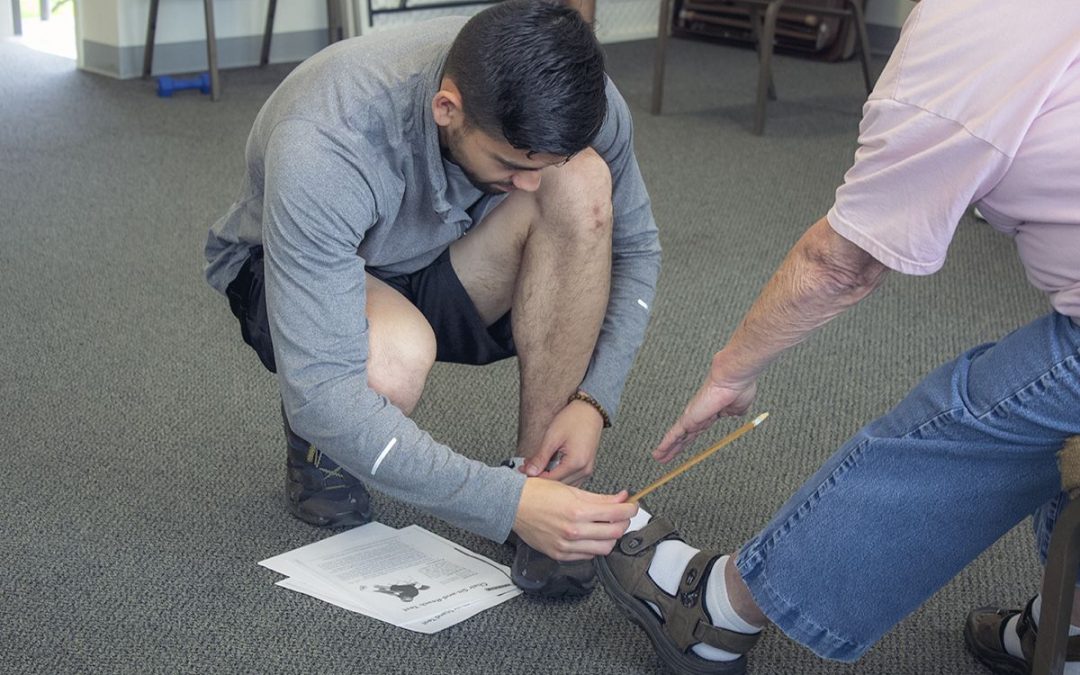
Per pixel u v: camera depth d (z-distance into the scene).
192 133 3.71
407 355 1.39
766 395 2.09
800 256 1.11
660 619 1.33
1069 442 1.02
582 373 1.52
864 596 1.16
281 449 1.85
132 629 1.40
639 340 1.56
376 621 1.43
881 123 1.01
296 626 1.42
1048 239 0.99
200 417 1.94
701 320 2.43
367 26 4.71
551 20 1.12
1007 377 1.04
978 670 1.40
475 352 1.59
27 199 2.99
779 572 1.18
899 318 2.48
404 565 1.54
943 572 1.15
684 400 2.07
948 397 1.08
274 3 4.64
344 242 1.23
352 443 1.25
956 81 0.96
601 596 1.51
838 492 1.14
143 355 2.16
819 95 4.66
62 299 2.39
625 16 5.68
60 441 1.84
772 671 1.37
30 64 4.56
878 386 2.15
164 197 3.07
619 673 1.36
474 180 1.24
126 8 4.36
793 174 3.57
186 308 2.38
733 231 3.02
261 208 1.44
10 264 2.56
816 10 4.32
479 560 1.57
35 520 1.62
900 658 1.41
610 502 1.26
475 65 1.12
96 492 1.70
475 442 1.89
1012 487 1.09
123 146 3.52
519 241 1.48
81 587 1.48
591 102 1.12
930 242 1.00
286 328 1.24
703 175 3.52
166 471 1.77
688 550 1.34
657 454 1.33
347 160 1.22
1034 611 1.32
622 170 1.51
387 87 1.24
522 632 1.42
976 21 0.96
